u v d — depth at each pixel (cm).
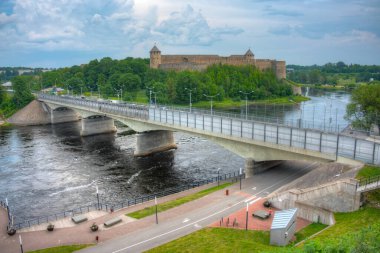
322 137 5819
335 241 3122
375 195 4266
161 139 10588
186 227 4594
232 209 5066
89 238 4531
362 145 5441
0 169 9100
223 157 9731
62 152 10869
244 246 3881
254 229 4394
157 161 9594
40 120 17188
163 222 4797
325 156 5488
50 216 6134
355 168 4966
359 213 4144
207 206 5225
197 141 11906
